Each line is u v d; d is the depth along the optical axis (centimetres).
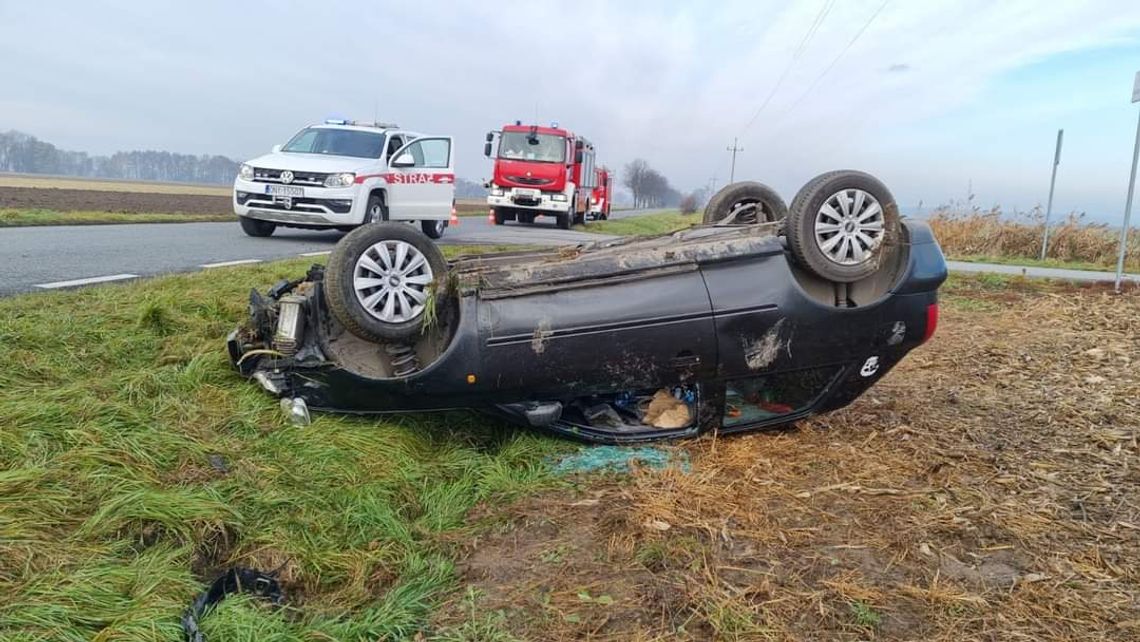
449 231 1795
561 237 1747
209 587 265
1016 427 474
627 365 393
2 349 404
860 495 359
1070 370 626
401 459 386
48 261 775
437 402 396
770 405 449
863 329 421
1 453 302
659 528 319
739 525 324
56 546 260
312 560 295
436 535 325
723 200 560
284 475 345
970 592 277
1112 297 1046
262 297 451
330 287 407
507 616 260
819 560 297
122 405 360
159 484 314
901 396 548
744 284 404
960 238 1934
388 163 1298
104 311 502
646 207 13362
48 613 228
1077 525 333
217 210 2441
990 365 650
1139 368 623
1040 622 260
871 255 420
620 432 420
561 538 315
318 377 405
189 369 423
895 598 272
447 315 422
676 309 393
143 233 1220
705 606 262
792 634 249
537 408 400
